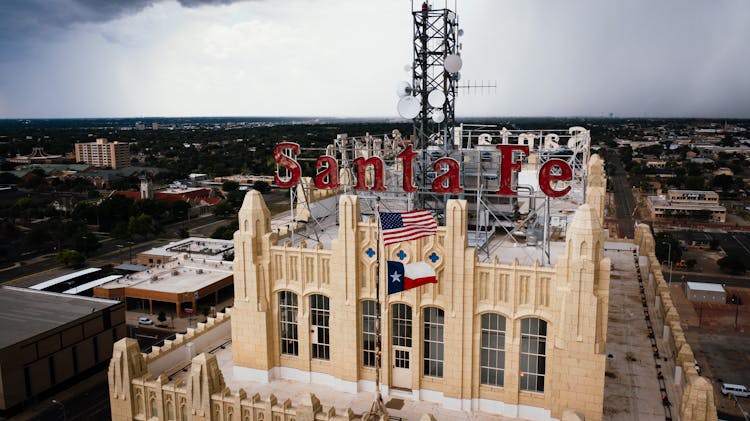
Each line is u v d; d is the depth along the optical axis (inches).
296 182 1940.2
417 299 1619.1
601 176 2337.6
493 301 1542.8
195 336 2048.5
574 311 1412.4
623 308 2183.8
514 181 2148.1
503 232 2118.6
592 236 1381.6
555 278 1470.2
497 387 1588.3
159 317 5221.5
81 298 4517.7
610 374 1685.5
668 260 7037.4
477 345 1577.3
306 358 1790.1
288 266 1765.5
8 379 3567.9
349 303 1675.7
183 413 1641.2
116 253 7632.9
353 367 1702.8
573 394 1449.3
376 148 3029.0
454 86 2064.5
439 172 1939.0
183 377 1849.2
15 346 3614.7
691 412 1343.5
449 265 1551.4
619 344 1873.8
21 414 3639.3
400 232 1528.1
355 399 1685.5
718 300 5895.7
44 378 3821.4
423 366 1670.8
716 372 4340.6
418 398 1667.1
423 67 1987.0
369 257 1658.5
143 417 1689.2
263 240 1769.2
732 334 5073.8
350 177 2087.8
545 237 1658.5
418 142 2097.7
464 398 1603.1
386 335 1662.2
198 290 5413.4
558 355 1454.2
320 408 1487.5
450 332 1578.5
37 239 7701.8
